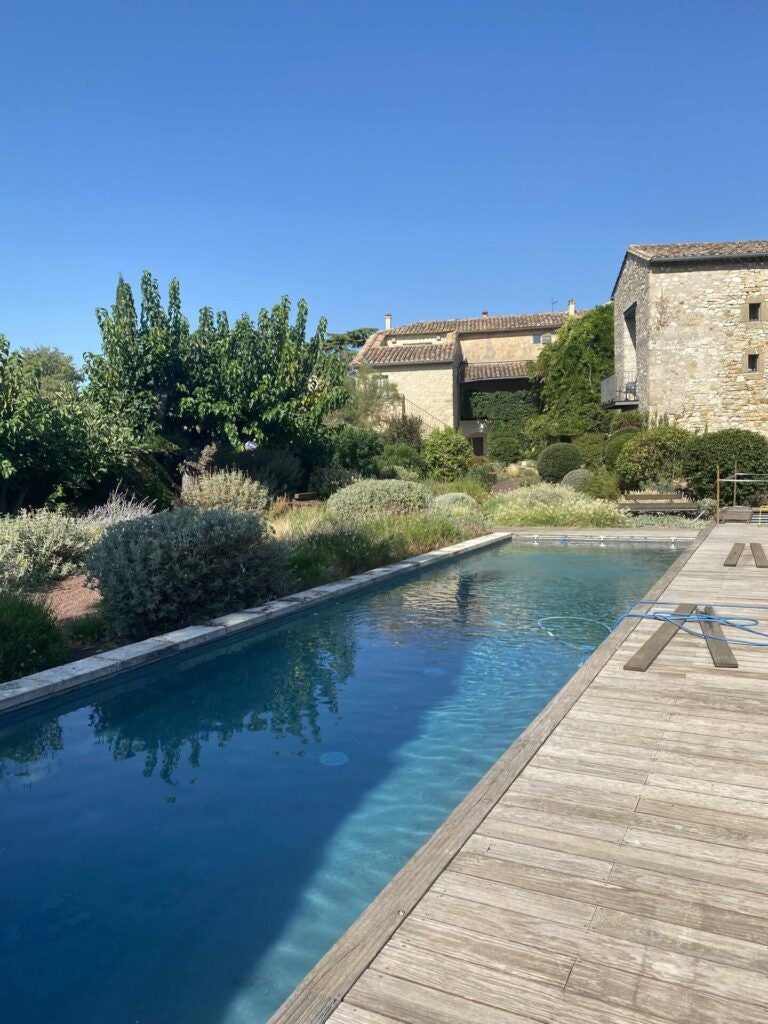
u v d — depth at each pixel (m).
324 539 11.30
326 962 2.07
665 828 2.85
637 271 24.62
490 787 3.22
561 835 2.81
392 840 3.50
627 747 3.69
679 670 5.05
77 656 6.62
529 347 36.50
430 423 33.44
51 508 13.88
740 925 2.22
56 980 2.55
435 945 2.15
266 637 7.56
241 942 2.75
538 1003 1.91
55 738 4.96
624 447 21.08
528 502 18.61
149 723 5.21
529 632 7.67
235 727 5.09
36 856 3.41
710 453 19.06
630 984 1.97
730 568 9.38
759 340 22.81
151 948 2.72
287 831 3.60
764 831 2.80
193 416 18.80
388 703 5.53
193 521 7.80
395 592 9.91
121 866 3.30
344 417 29.98
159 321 18.56
